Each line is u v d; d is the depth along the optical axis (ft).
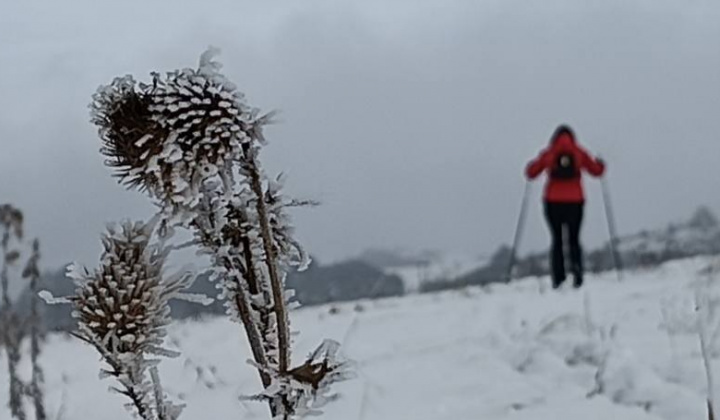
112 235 5.54
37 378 15.10
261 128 5.54
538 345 19.26
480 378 17.26
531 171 40.14
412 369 18.61
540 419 14.02
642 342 18.70
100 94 5.40
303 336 24.36
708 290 27.45
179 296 5.64
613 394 15.23
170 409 5.82
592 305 26.55
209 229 5.76
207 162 5.35
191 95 5.30
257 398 5.81
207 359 20.04
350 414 14.32
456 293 41.93
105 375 5.67
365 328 25.95
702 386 14.74
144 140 5.22
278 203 5.98
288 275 6.62
